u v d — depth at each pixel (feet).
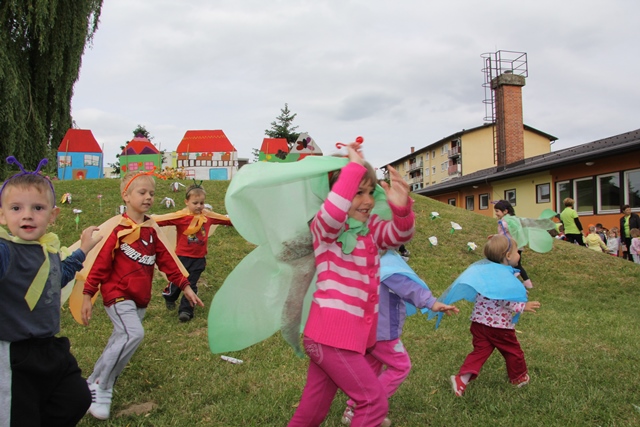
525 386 12.56
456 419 10.66
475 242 37.63
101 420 10.36
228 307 8.43
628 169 54.75
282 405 11.10
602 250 46.55
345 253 8.26
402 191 9.22
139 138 48.49
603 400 11.65
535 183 72.59
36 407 7.70
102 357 10.85
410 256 33.42
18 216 7.69
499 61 102.27
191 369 13.50
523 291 12.23
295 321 8.93
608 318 21.68
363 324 8.13
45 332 7.88
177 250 20.22
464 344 16.51
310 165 8.36
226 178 51.80
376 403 7.88
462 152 178.40
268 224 8.39
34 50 50.16
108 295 11.44
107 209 33.71
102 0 54.85
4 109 45.24
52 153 51.60
